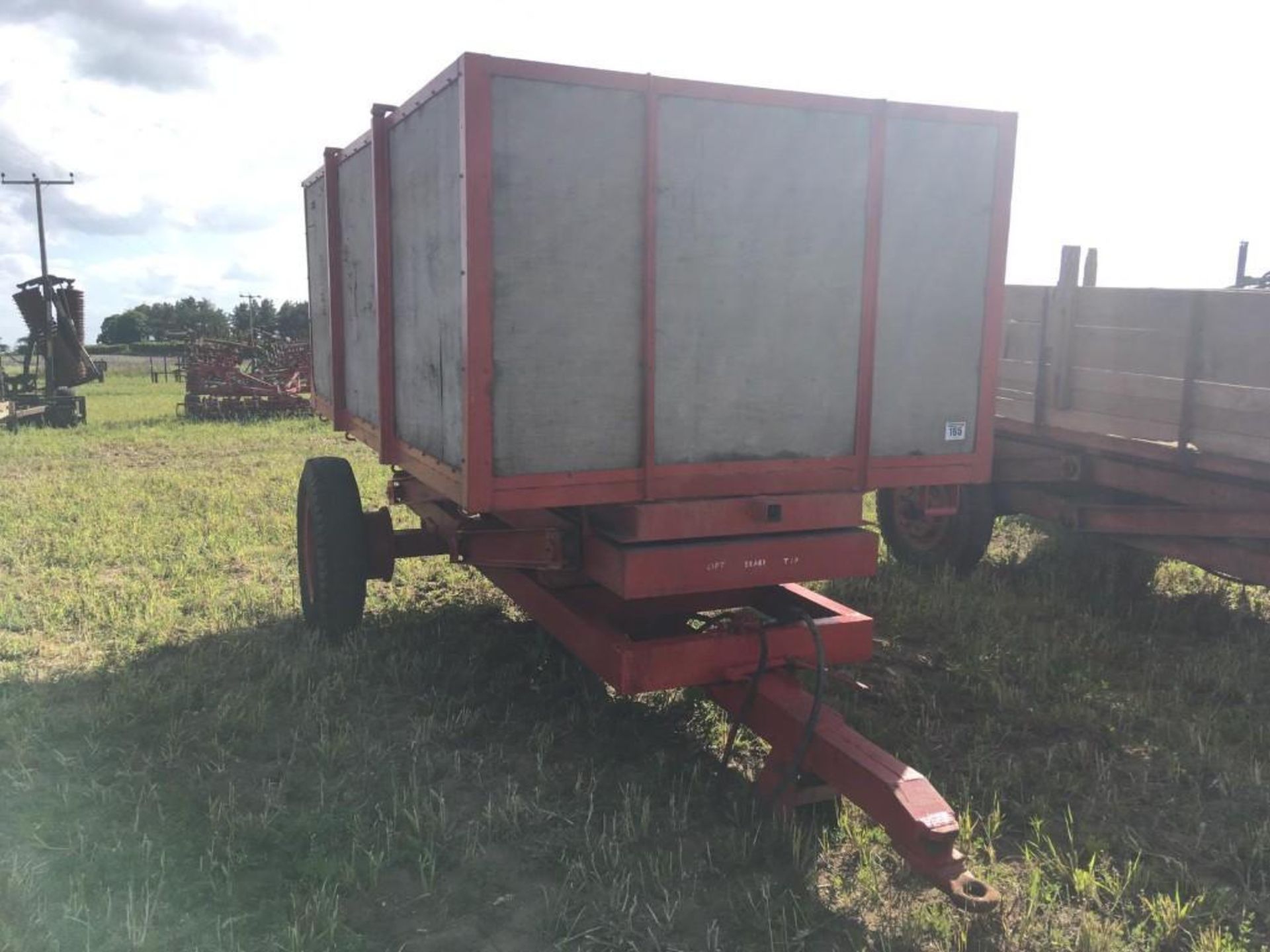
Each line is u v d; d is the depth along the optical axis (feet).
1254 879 11.07
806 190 12.18
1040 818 12.14
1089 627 19.66
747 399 12.26
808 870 10.89
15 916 9.62
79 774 12.69
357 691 15.80
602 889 10.49
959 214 13.12
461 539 15.07
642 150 11.25
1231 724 14.98
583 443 11.44
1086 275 20.93
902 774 10.04
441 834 11.38
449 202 11.62
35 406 62.75
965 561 23.31
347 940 9.53
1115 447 18.66
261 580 22.59
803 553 12.69
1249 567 17.48
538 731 14.24
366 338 17.31
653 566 11.87
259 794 12.37
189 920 9.77
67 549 24.68
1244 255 27.50
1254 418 15.75
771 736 11.93
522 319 10.94
